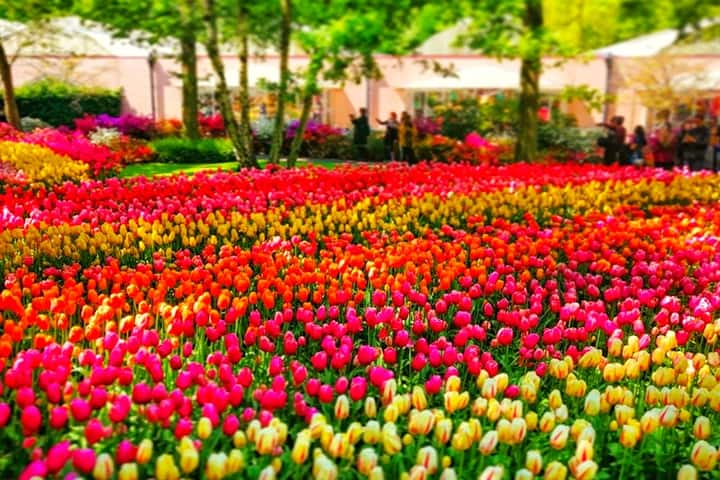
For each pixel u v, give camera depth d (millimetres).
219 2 15633
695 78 22656
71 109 30250
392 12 15344
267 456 3125
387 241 7484
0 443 3379
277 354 4766
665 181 12844
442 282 5398
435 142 19984
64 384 3434
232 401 3342
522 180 12062
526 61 16031
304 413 3375
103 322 4629
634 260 7070
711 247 7016
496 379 3535
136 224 7410
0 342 3580
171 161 18969
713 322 5266
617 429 3555
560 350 5102
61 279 6102
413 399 3285
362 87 29422
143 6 15906
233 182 10828
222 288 5691
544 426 3260
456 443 2967
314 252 7012
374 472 2686
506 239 7562
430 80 25891
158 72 30797
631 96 25281
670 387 4176
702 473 3559
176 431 3025
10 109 22750
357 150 22141
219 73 15234
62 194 9953
